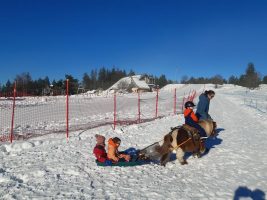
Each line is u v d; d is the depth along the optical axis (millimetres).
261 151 12688
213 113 30484
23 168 9773
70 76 71000
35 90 62406
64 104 39250
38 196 7488
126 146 13445
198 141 10859
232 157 11625
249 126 20609
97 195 7656
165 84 161125
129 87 108375
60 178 8898
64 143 13867
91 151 12125
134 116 28156
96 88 127375
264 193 8070
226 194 7926
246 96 76875
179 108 37438
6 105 35125
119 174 9336
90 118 26781
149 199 7477
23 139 16641
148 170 9820
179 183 8719
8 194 7527
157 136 15914
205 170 10000
